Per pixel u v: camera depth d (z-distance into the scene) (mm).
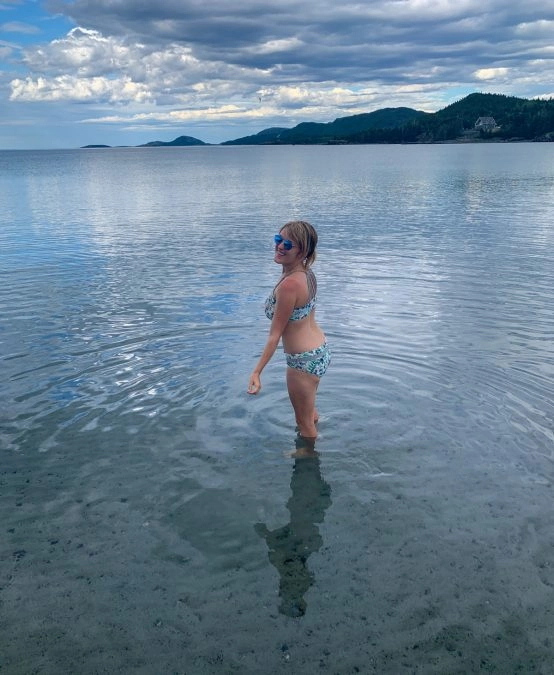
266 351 5223
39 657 3088
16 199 32812
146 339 8203
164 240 17797
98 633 3240
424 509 4324
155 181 50125
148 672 2990
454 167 62156
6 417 5848
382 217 22562
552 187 34781
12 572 3721
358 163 84000
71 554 3891
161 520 4250
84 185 45062
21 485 4707
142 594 3521
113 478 4801
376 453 5121
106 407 6059
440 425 5582
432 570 3691
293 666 3016
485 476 4742
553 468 4832
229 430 5574
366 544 3951
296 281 5133
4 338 8305
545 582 3574
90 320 9203
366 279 12023
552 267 13039
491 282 11648
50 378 6809
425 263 13656
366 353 7520
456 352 7535
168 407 6047
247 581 3621
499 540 3967
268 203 28984
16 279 12430
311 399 5297
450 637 3189
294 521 4215
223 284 11812
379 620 3305
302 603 3436
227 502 4469
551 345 7801
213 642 3170
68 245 17000
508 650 3102
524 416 5730
